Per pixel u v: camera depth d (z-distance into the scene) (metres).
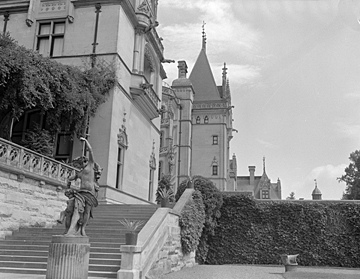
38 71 17.80
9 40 17.50
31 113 23.39
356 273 16.42
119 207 18.67
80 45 24.36
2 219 14.37
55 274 9.05
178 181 55.88
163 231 13.74
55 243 9.29
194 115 62.88
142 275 11.35
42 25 25.47
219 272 15.55
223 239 21.61
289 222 21.36
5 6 25.77
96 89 21.84
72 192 10.02
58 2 25.28
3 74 15.93
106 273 11.14
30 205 15.98
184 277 13.17
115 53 23.75
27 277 11.09
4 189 14.52
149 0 30.02
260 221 21.66
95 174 10.71
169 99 55.34
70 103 19.67
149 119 30.34
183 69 62.28
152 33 29.92
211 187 21.16
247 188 92.50
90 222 16.06
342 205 21.12
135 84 26.03
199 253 20.28
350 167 47.59
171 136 54.31
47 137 20.17
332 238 20.73
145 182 28.97
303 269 18.75
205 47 71.06
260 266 20.03
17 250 13.40
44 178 16.73
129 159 25.48
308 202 21.48
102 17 24.59
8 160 14.64
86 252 9.51
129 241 11.17
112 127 22.69
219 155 60.47
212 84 66.12
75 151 22.52
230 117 69.56
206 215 20.58
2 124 19.16
